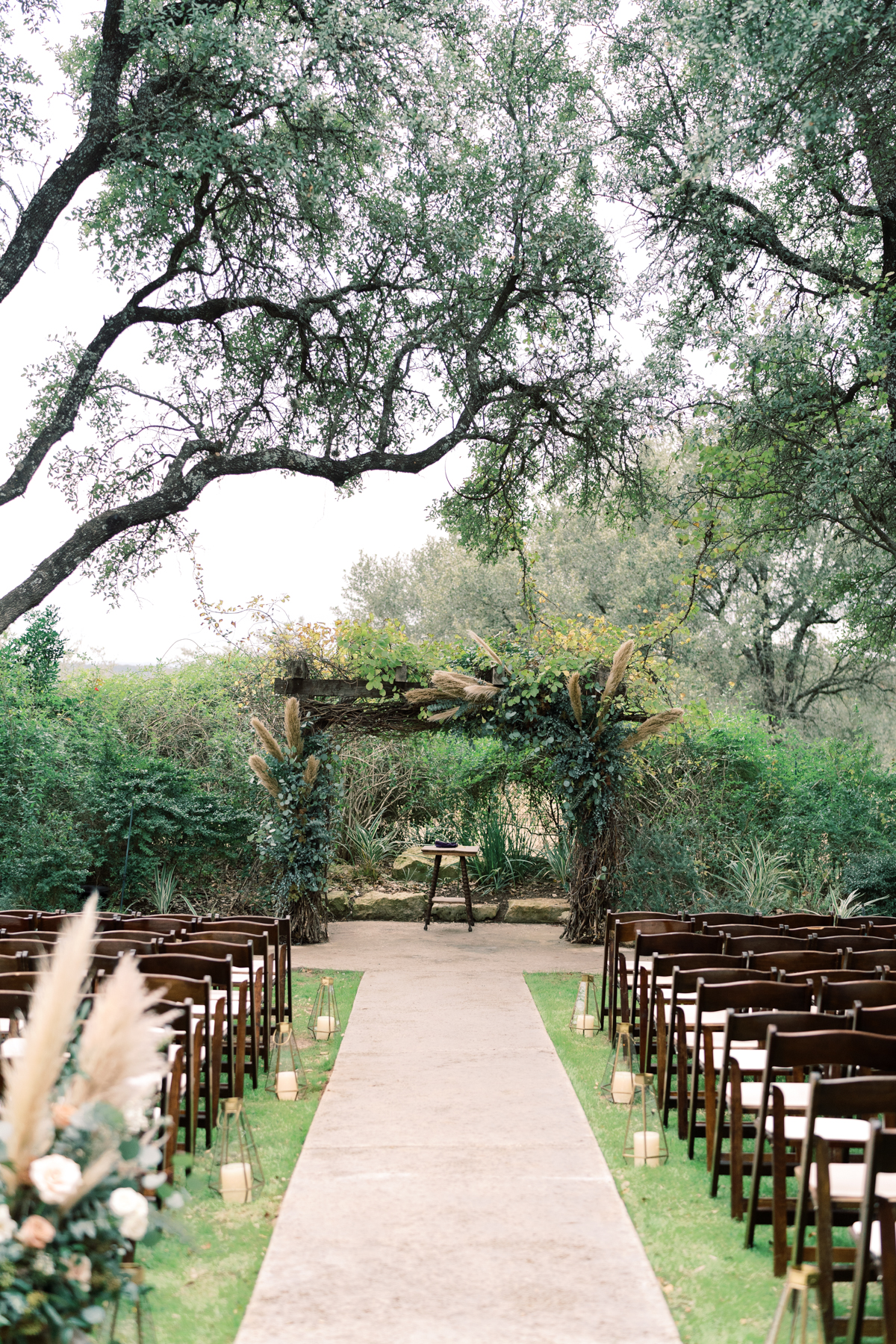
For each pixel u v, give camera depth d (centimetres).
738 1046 478
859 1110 304
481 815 1366
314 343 1569
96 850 1200
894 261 1377
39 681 1382
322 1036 669
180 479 1361
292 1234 362
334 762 1097
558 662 1075
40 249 1219
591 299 1566
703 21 980
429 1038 666
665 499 1650
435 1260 342
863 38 966
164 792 1221
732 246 1345
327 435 1577
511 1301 314
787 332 1227
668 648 1938
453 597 2688
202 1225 379
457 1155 446
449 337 1481
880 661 2073
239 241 1517
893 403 1250
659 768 1318
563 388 1602
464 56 1370
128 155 1198
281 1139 470
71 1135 226
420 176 1421
